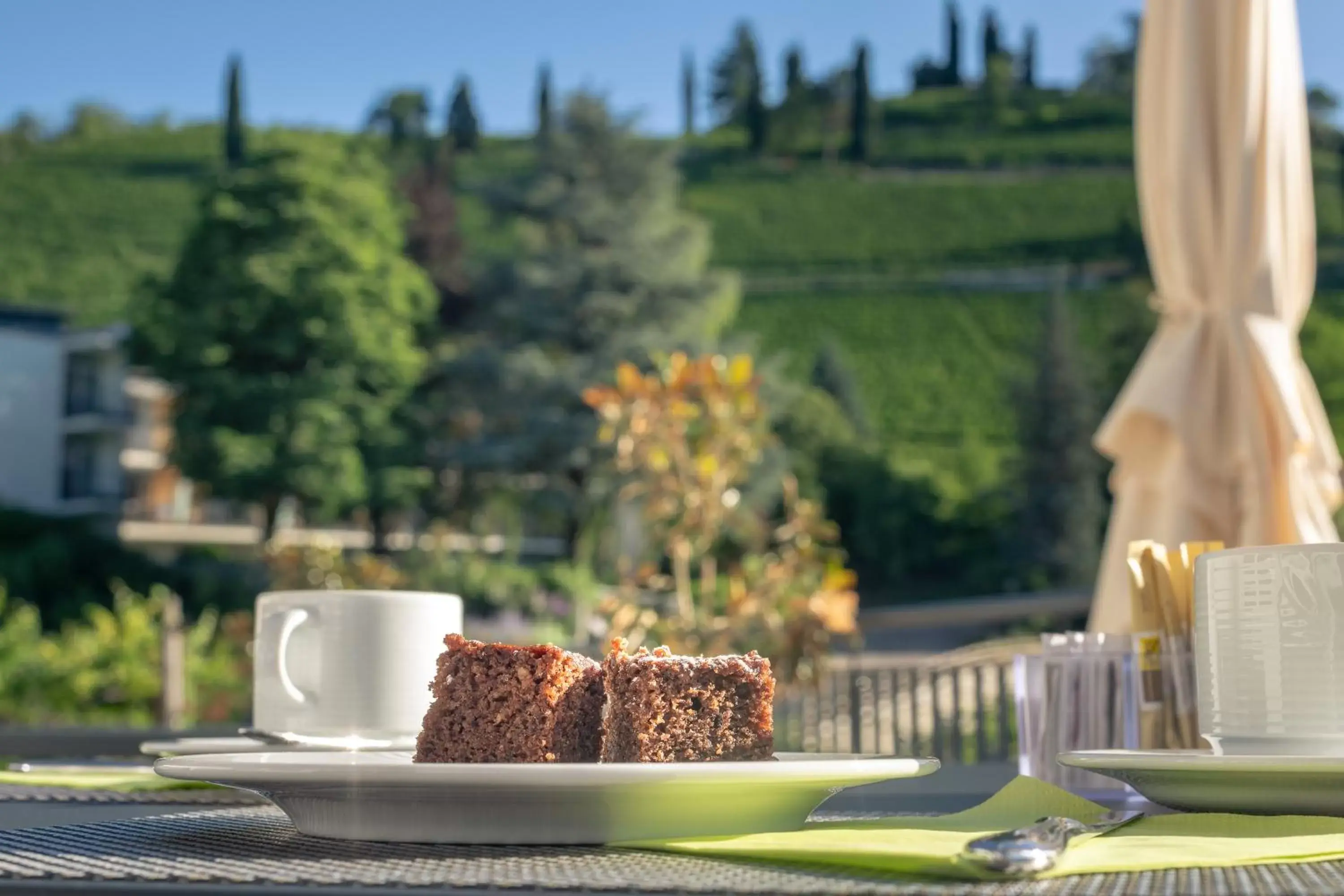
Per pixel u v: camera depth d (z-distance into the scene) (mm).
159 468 28344
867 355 33438
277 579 9820
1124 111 37312
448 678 739
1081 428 28812
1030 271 34531
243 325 23562
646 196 25000
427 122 37688
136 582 23359
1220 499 2014
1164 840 543
